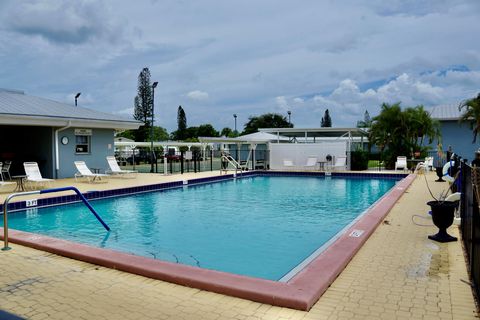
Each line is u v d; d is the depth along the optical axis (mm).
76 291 3863
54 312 3379
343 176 20297
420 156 23406
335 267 4188
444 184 14242
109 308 3445
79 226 8414
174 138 76312
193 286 3896
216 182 18094
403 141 23469
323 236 7387
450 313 3225
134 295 3736
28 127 16625
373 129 24047
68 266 4699
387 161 23797
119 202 11898
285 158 23000
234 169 22719
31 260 4965
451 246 5402
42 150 16188
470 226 4324
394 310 3297
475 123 25891
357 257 4879
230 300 3576
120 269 4488
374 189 15367
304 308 3312
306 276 3912
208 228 8141
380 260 4750
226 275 4012
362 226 6328
